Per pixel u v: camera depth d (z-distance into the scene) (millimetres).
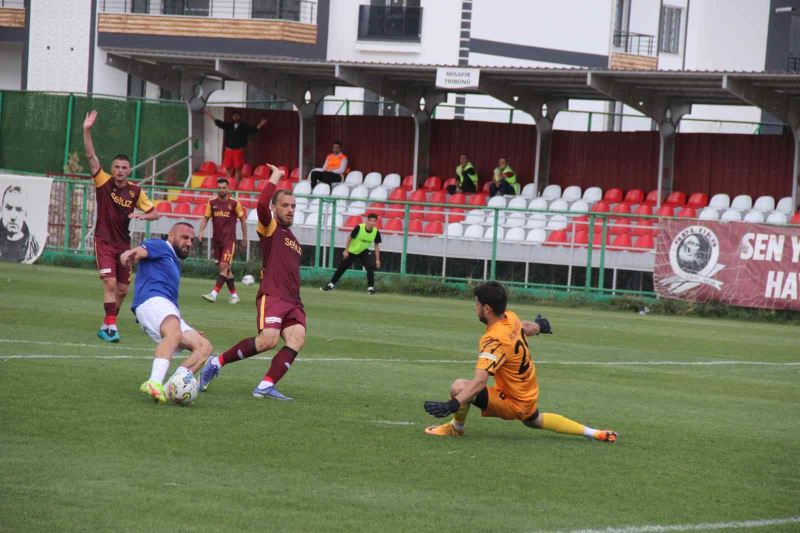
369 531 12484
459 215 58094
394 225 59125
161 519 12523
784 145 63906
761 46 95312
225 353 20969
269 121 76250
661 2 93312
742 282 48625
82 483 13883
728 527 13398
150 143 74500
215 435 17234
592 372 28078
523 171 71062
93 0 84812
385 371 25906
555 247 54531
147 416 18391
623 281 54031
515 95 64250
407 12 84438
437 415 16969
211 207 41094
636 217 51250
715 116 92125
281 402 20672
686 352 34094
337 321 37531
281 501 13578
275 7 83938
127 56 67938
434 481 15055
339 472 15297
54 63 86062
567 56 88688
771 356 34094
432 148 72438
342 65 62625
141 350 26688
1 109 77562
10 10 87375
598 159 68812
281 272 21000
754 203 64562
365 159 74000
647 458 17359
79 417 17953
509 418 17922
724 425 20906
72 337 28391
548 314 46594
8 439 16125
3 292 40031
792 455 18203
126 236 28344
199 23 81938
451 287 54188
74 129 75750
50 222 59531
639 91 59969
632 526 13227
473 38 84688
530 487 15000
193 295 44844
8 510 12562
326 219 58156
